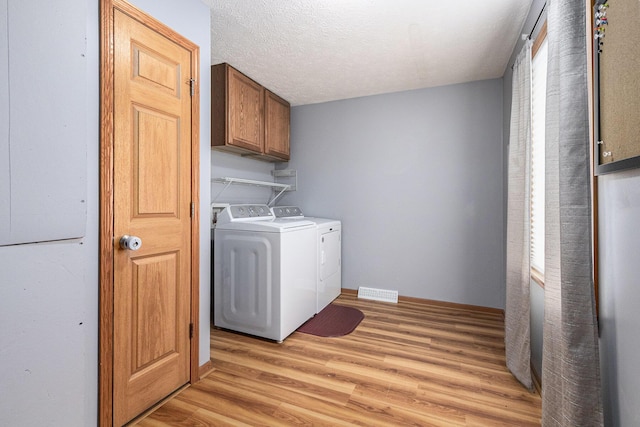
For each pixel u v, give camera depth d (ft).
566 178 3.37
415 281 10.12
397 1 5.57
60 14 2.75
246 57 7.80
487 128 9.16
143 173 4.62
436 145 9.78
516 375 5.62
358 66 8.30
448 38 6.83
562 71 3.45
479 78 9.11
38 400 2.66
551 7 3.89
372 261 10.69
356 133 10.86
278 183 12.01
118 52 4.21
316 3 5.66
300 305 8.09
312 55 7.68
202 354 5.85
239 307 7.77
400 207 10.29
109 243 4.13
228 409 4.84
